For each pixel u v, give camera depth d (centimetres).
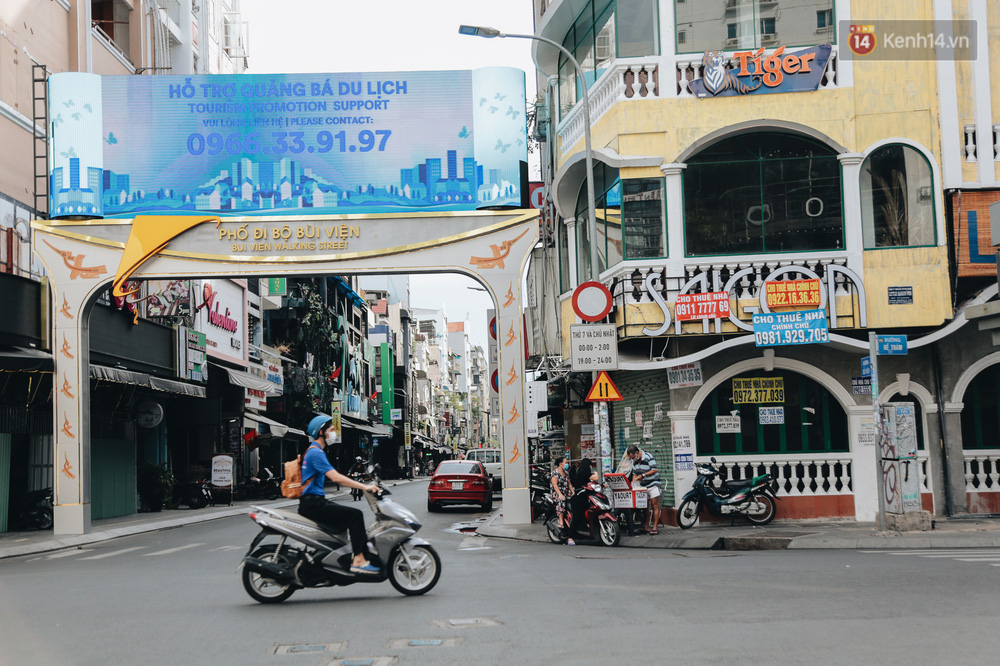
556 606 930
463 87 2258
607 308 1766
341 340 6712
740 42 1947
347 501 3619
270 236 2222
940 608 849
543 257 2583
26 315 2225
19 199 2628
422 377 11931
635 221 1912
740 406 1953
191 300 3509
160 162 2222
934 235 1861
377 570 1016
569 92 2286
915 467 1645
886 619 801
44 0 2812
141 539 2133
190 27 4119
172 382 3086
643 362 1856
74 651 751
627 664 654
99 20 3447
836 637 729
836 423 1942
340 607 966
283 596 1014
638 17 1961
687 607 898
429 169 2242
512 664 667
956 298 1858
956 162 1864
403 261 2228
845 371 1922
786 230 1897
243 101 2239
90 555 1755
